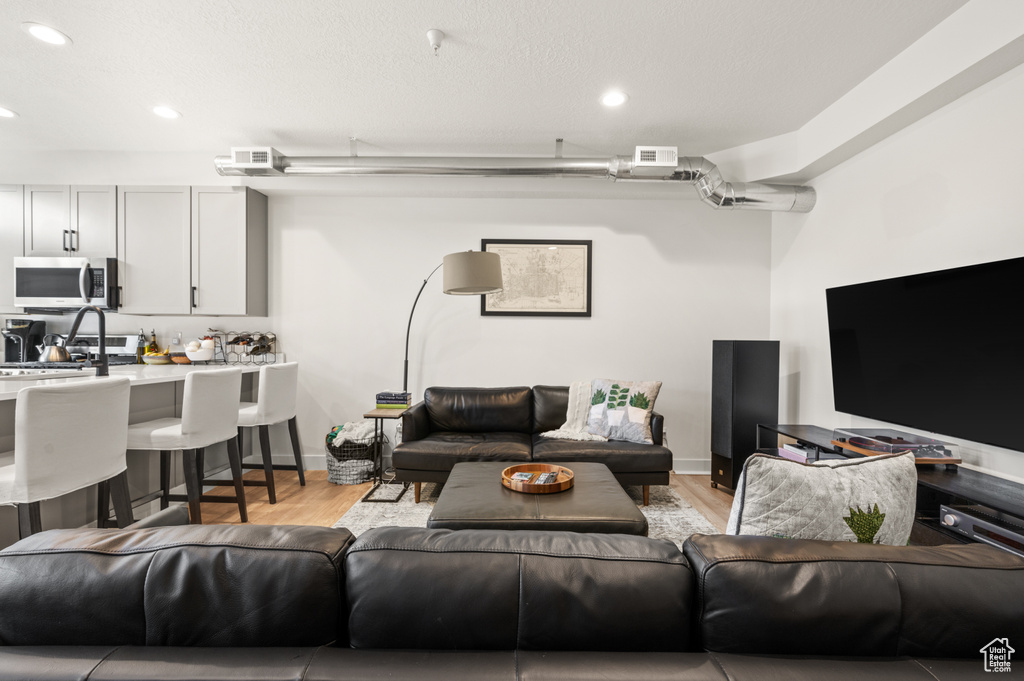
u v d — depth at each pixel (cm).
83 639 79
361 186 398
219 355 415
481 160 345
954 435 227
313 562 81
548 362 422
